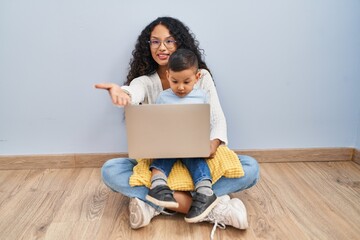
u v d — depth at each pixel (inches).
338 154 57.8
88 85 52.7
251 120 55.7
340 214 40.7
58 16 49.2
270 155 57.2
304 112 55.8
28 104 53.1
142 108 34.2
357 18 51.6
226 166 38.4
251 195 45.9
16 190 47.9
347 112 56.2
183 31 46.2
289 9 50.6
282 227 38.0
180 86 38.7
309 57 53.0
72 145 55.6
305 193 46.4
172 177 38.9
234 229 37.9
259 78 53.6
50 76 51.9
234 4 49.9
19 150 55.3
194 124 34.8
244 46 51.9
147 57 47.4
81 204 43.8
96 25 49.9
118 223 39.3
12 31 49.4
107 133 55.3
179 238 36.4
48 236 36.6
